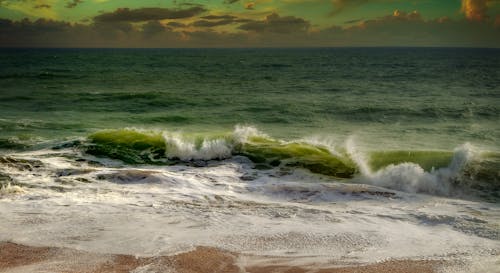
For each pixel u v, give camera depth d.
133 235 5.55
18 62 89.69
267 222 6.21
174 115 20.34
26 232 5.59
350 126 17.86
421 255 5.04
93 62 93.81
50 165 9.55
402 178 8.77
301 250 5.17
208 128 17.31
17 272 4.42
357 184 8.45
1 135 14.47
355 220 6.40
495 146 13.52
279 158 10.34
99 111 21.94
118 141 11.60
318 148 11.00
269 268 4.63
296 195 7.87
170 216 6.39
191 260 4.80
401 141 14.24
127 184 8.23
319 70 64.56
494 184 8.63
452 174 8.93
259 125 18.00
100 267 4.57
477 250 5.21
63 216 6.25
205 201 7.30
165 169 9.76
